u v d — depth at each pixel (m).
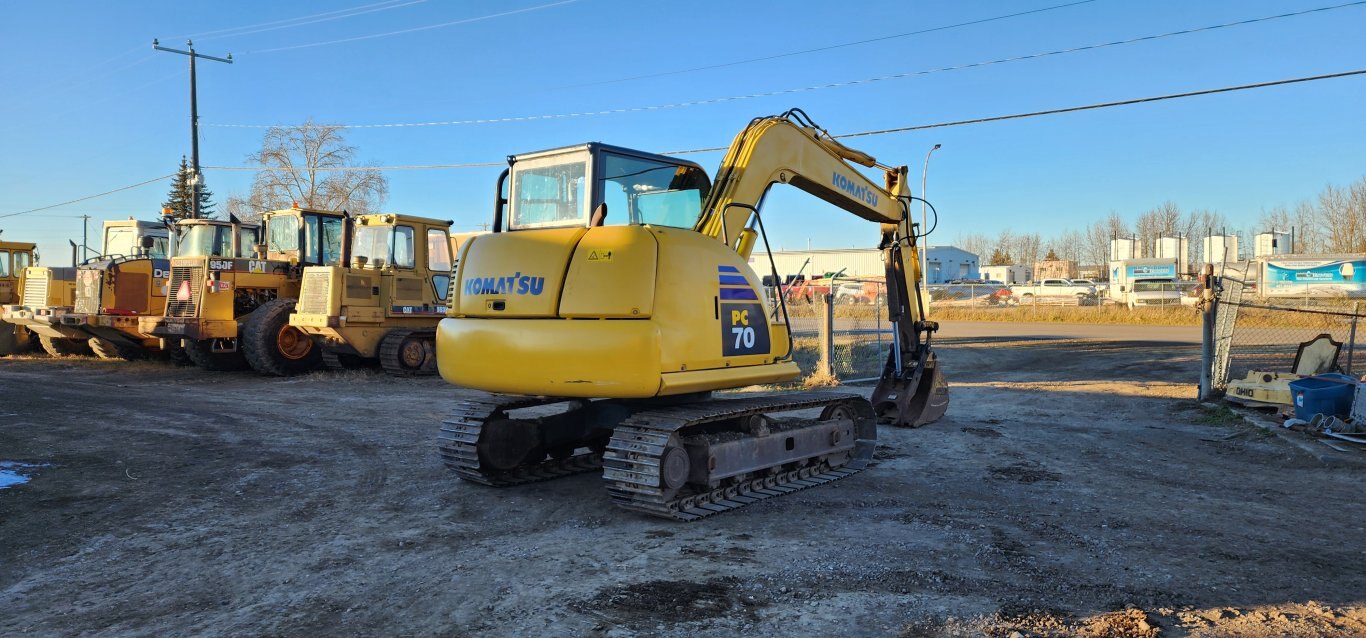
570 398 7.00
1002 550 5.31
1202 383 11.58
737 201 7.00
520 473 7.43
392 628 4.14
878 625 4.12
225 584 4.77
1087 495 6.82
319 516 6.22
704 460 6.19
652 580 4.79
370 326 15.12
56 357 19.14
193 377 15.46
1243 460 8.23
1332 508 6.39
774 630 4.07
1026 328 31.16
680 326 6.01
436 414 11.06
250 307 16.20
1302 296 41.00
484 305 6.39
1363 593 4.56
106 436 9.36
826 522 6.02
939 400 10.37
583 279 5.96
